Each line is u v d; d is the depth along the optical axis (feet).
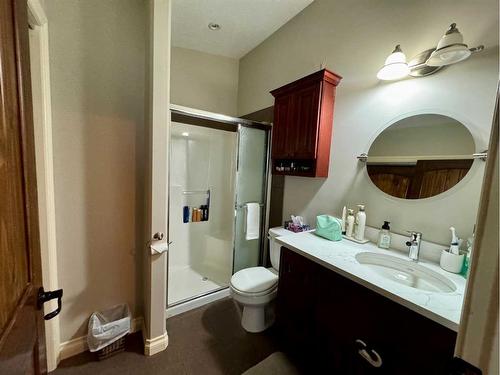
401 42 4.77
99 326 4.74
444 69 4.15
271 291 5.71
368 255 4.66
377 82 5.18
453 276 3.72
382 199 5.11
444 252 3.98
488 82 3.70
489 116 3.70
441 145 4.23
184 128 8.80
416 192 4.57
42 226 4.17
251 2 6.70
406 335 3.08
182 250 9.22
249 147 8.21
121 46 4.76
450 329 2.64
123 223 5.23
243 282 5.90
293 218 6.87
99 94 4.66
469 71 3.88
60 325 4.77
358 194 5.58
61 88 4.30
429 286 3.90
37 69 3.88
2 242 1.58
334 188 6.14
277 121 6.98
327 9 6.27
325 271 4.19
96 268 5.03
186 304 6.67
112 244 5.16
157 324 5.07
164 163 4.63
